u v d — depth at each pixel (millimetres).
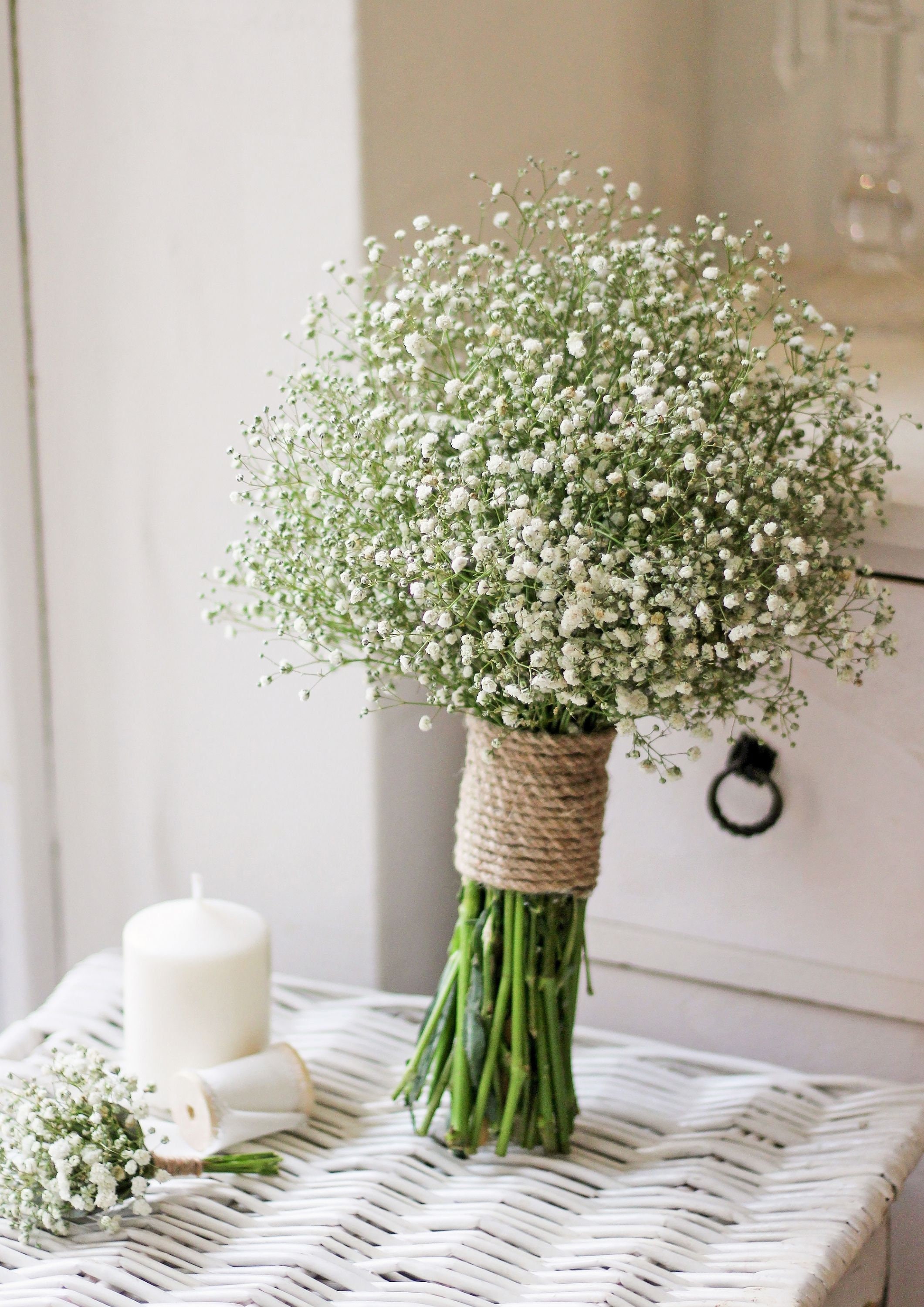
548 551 737
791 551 773
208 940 969
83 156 1089
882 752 1026
